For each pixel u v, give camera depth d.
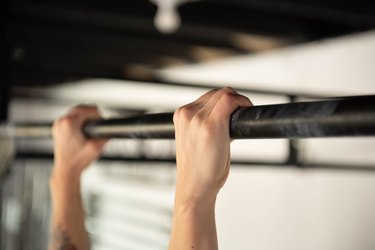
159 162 1.61
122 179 4.53
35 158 1.65
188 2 2.35
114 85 4.58
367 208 2.40
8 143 1.56
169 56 3.16
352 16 2.21
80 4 2.21
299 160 1.74
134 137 0.81
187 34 2.67
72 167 1.15
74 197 1.17
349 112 0.44
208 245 0.64
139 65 3.44
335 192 2.60
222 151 0.61
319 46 2.68
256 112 0.56
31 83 4.02
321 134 0.48
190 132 0.63
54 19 2.44
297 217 2.84
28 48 2.95
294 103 0.52
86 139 1.13
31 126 1.24
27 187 5.09
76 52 3.07
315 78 2.71
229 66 3.42
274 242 3.01
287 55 2.91
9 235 5.21
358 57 2.43
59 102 3.37
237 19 2.44
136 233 4.27
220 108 0.60
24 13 2.27
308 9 2.14
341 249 2.55
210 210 0.65
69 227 1.14
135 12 2.31
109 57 3.20
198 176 0.63
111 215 4.69
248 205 3.25
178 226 0.65
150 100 4.11
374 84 2.33
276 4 2.09
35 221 5.09
